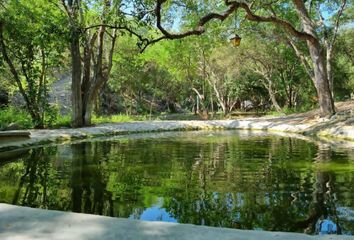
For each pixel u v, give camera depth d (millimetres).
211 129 22969
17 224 3426
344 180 6703
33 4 18234
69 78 41062
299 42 27625
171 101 58000
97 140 15297
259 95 46312
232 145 12992
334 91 40469
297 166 8297
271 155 10203
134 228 3346
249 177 7152
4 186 6461
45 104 19188
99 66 20859
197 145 13094
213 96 50969
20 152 11055
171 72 43438
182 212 4938
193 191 6070
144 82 42750
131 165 8672
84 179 7062
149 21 11734
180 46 32406
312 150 11109
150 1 11500
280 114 32281
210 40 29625
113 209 5086
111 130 19203
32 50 18859
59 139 14773
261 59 33375
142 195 5828
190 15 21844
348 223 4449
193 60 37969
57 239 3049
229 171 7812
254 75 41250
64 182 6777
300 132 18234
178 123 24516
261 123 23328
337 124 16844
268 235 3184
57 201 5496
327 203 5254
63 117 21641
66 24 16438
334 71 36375
